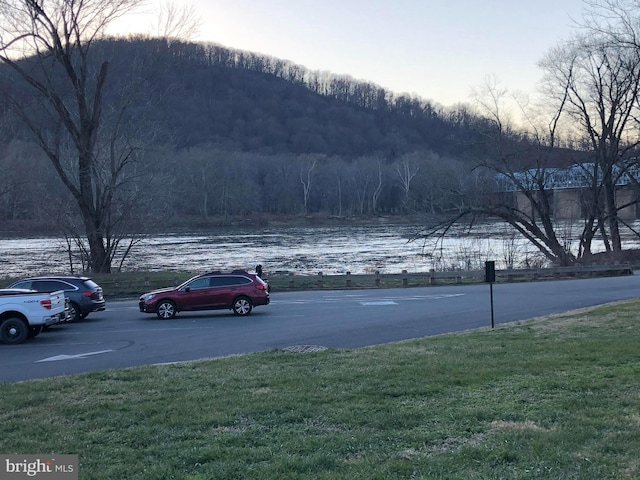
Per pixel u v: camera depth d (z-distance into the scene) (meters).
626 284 31.41
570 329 15.27
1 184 46.53
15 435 7.48
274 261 50.09
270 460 6.23
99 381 10.80
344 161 137.38
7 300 18.27
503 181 46.00
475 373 9.97
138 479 5.86
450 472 5.72
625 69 42.28
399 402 8.35
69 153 40.22
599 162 44.81
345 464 6.05
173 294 23.38
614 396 8.18
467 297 27.41
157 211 45.53
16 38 33.47
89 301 23.23
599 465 5.75
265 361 12.41
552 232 44.06
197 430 7.44
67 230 46.34
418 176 102.62
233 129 157.62
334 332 18.25
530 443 6.40
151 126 41.31
